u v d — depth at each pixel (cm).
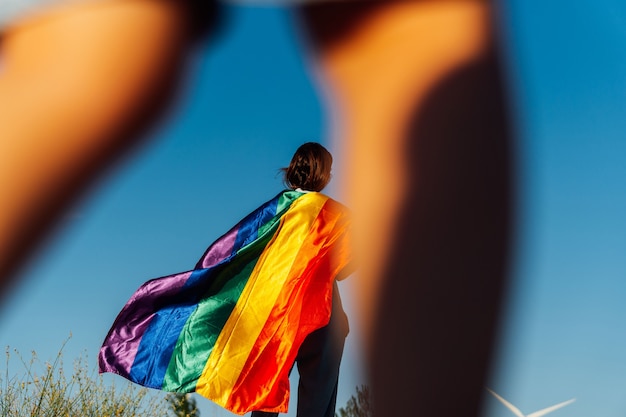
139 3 69
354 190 83
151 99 71
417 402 82
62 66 68
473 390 83
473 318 82
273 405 387
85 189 72
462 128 83
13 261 70
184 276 404
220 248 402
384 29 83
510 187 84
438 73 83
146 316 405
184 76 73
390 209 82
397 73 83
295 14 83
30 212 70
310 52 85
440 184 82
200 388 389
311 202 391
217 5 74
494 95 84
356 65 84
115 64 69
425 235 81
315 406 383
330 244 389
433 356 82
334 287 391
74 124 69
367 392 84
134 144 72
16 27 68
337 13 83
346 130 85
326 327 383
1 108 69
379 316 82
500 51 86
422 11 83
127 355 401
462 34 84
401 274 81
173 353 396
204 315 396
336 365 386
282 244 392
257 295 390
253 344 388
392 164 82
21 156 69
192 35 72
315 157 399
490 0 86
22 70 69
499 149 83
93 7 68
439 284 81
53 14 68
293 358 383
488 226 82
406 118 82
